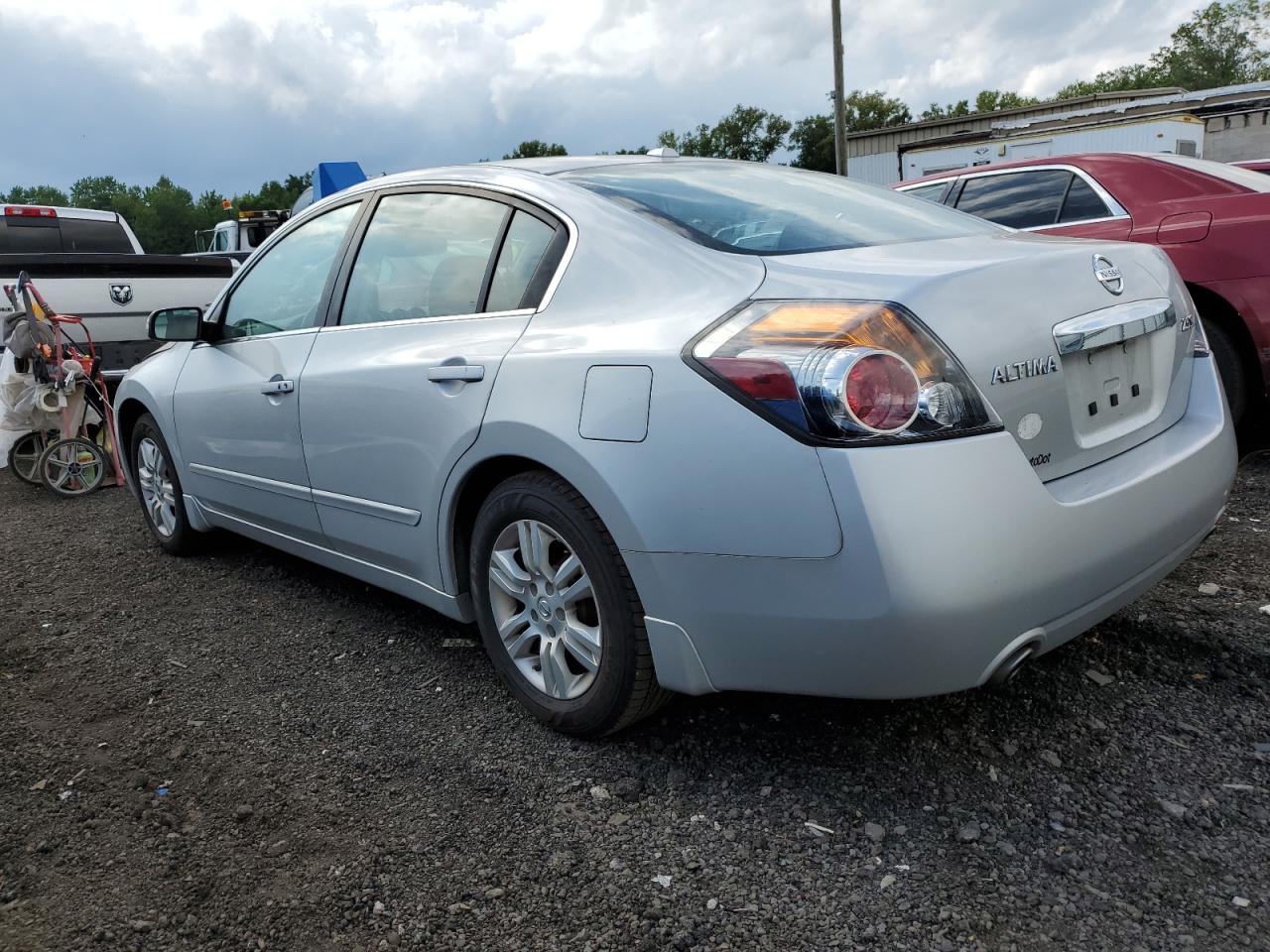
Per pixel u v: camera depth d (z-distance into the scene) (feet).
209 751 9.04
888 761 8.02
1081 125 44.45
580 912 6.56
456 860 7.20
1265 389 14.71
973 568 6.24
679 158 10.63
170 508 15.29
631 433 7.25
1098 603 7.14
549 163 10.11
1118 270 8.03
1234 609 10.09
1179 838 6.82
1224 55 200.85
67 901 6.94
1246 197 15.29
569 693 8.59
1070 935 6.01
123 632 12.32
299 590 13.47
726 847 7.13
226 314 13.50
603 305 8.11
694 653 7.32
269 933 6.52
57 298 24.16
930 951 5.98
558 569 8.37
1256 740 7.91
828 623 6.48
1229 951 5.78
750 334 6.82
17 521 19.03
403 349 9.78
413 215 10.56
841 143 70.64
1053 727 8.32
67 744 9.32
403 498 9.75
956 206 20.22
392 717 9.52
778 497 6.49
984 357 6.64
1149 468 7.56
